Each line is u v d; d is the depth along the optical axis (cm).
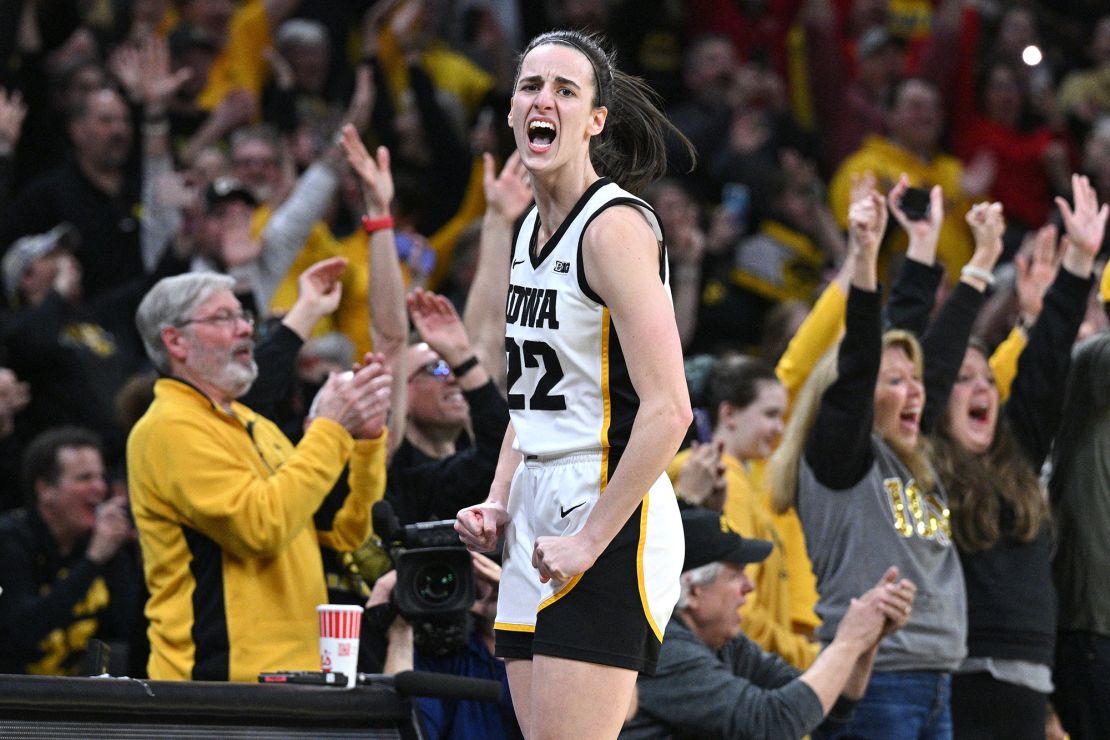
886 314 1520
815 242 2514
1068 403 1495
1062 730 1522
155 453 1188
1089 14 3462
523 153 859
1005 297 2036
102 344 1878
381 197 1387
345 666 1005
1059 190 2827
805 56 2892
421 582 1130
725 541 1230
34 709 869
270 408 1357
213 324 1239
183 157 2233
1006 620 1389
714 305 2423
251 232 1944
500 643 893
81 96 2233
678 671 1211
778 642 1467
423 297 1327
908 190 1543
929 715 1335
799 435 1395
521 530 888
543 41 879
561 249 853
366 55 2448
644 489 827
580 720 839
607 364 850
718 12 3038
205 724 921
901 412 1387
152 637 1194
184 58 2378
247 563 1191
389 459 1359
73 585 1502
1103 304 1495
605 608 843
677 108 2791
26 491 1608
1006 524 1411
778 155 2739
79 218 2061
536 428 868
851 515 1348
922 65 2888
